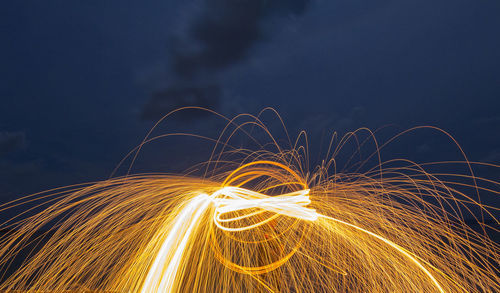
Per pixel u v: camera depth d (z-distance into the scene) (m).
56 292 4.01
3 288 4.33
